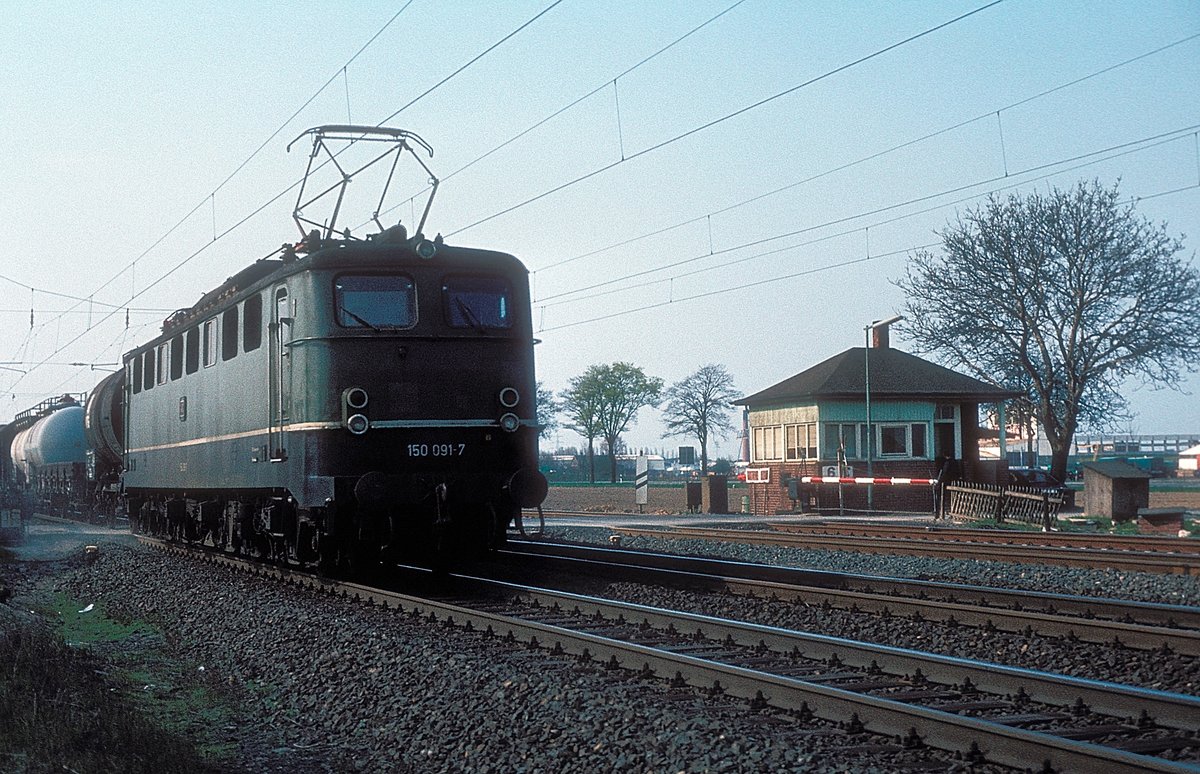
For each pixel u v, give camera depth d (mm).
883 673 8797
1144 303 40969
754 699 7895
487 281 14664
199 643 11812
